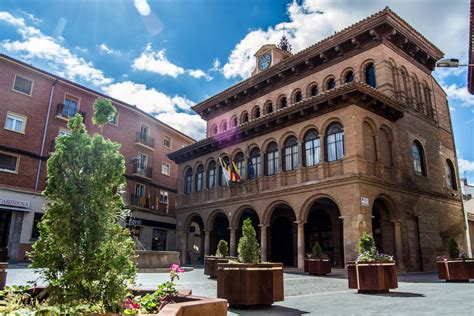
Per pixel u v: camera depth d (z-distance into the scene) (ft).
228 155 89.35
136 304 13.93
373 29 72.79
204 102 111.96
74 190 13.84
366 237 37.78
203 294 32.12
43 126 94.99
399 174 68.69
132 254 14.65
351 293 34.94
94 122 17.71
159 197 128.77
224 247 52.16
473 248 97.91
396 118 71.77
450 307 25.16
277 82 92.68
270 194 75.10
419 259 68.54
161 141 134.31
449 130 90.63
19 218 86.94
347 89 62.85
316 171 67.82
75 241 13.51
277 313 23.21
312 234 81.20
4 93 88.89
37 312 10.23
